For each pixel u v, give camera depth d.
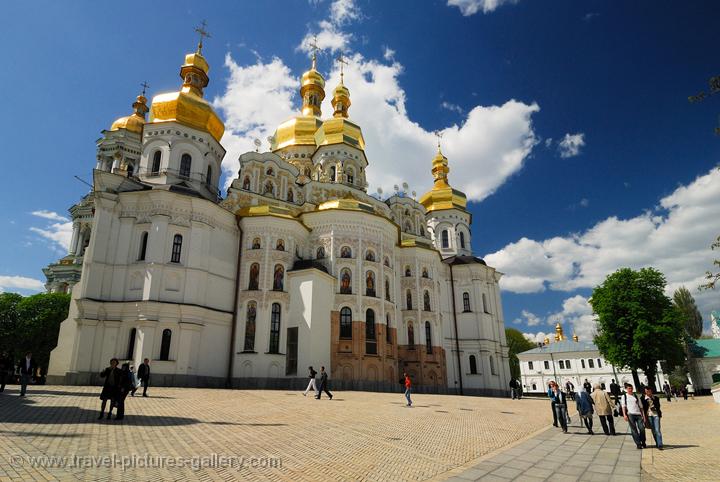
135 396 27.42
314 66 80.50
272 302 46.38
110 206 42.91
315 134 69.06
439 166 79.00
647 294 57.09
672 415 33.59
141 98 79.00
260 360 43.97
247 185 55.59
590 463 14.45
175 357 39.44
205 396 29.44
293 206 56.75
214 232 45.91
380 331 49.22
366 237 52.03
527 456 15.45
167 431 16.28
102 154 74.44
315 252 51.41
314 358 43.84
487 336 64.12
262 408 24.47
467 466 13.62
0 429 14.80
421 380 54.22
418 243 60.03
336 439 16.56
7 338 61.50
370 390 45.78
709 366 75.50
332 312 47.56
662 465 14.22
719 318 106.31
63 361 40.16
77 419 17.88
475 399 41.38
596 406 21.38
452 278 66.81
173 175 49.59
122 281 41.25
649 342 54.91
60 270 71.56
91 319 39.34
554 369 97.38
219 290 45.22
